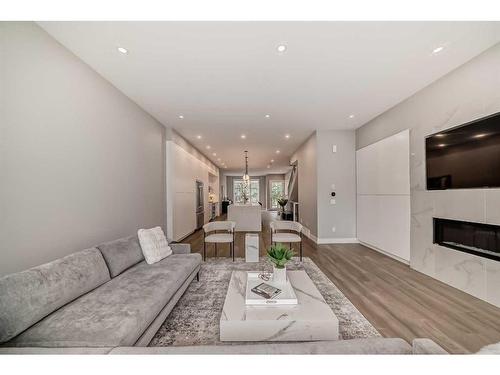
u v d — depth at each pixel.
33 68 1.86
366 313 2.19
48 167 1.99
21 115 1.76
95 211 2.62
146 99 3.46
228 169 13.37
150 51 2.29
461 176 2.63
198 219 7.39
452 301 2.41
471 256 2.53
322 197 5.25
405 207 3.59
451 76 2.75
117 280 2.07
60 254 2.11
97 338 1.28
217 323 2.04
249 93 3.31
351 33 2.05
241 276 2.38
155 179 4.36
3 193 1.63
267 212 13.54
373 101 3.65
